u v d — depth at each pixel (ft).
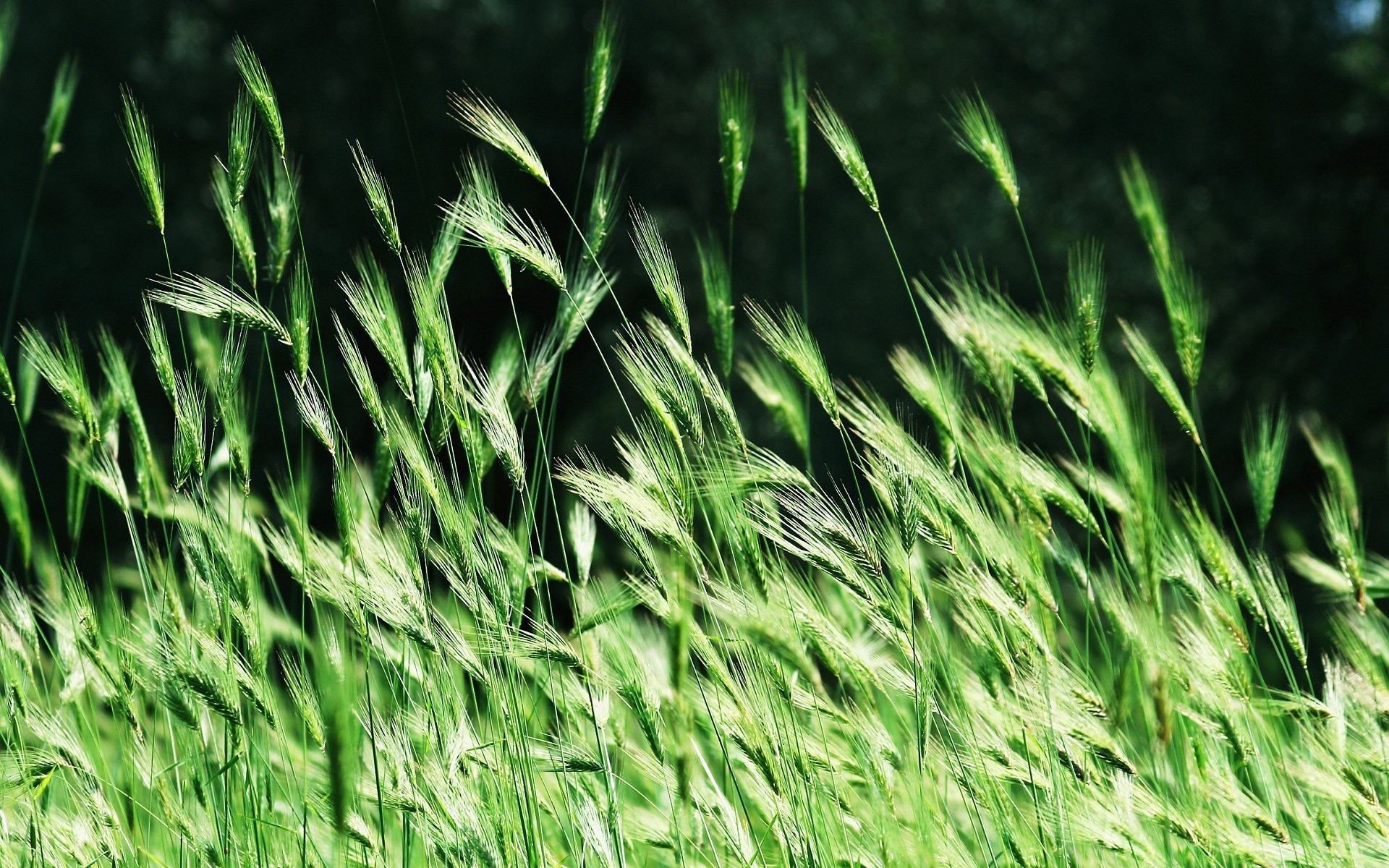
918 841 19.24
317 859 21.25
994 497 22.48
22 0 114.93
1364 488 107.65
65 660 24.29
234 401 21.79
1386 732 22.03
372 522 20.95
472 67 116.98
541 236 21.93
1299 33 118.93
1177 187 122.01
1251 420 110.73
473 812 19.11
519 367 24.00
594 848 19.72
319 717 20.20
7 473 25.84
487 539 20.02
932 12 129.59
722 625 20.30
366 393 20.66
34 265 108.58
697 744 23.31
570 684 21.50
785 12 126.21
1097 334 22.20
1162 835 22.08
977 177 124.47
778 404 26.99
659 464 19.40
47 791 22.94
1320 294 116.98
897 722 23.32
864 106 123.34
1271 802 21.17
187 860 22.11
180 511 21.48
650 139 120.98
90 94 115.24
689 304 116.98
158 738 24.12
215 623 21.18
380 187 21.50
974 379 23.43
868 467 20.04
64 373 23.39
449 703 20.38
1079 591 22.35
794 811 19.80
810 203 122.52
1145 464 20.98
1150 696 21.88
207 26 120.57
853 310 116.88
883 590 19.06
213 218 118.01
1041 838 20.38
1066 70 126.00
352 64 115.24
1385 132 115.34
